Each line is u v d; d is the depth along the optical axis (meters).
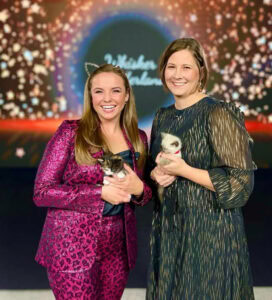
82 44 8.98
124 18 8.95
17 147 9.30
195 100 1.98
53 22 8.89
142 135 2.21
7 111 9.14
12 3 8.79
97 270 2.02
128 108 2.15
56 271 1.91
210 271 1.87
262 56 8.88
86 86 2.07
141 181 2.00
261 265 4.03
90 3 8.89
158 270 2.04
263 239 4.92
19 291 3.38
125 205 2.03
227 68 8.91
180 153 1.87
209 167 1.89
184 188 1.92
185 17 8.89
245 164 1.80
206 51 8.89
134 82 9.11
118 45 9.03
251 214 6.06
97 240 1.95
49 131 9.23
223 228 1.88
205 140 1.88
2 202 6.57
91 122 2.03
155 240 2.07
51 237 1.94
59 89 9.09
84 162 1.94
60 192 1.89
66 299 1.90
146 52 9.06
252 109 9.02
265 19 8.79
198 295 1.88
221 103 1.88
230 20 8.81
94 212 1.91
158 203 2.07
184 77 1.93
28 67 9.00
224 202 1.80
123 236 2.07
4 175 8.63
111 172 1.88
